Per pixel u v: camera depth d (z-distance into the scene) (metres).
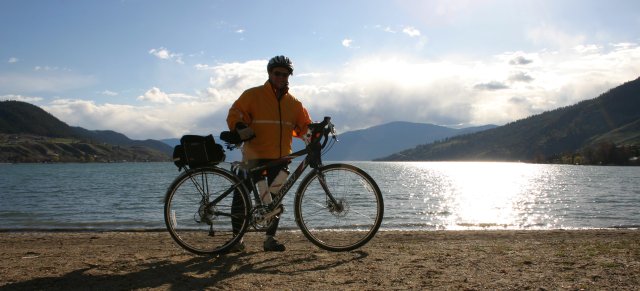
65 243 8.87
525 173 111.69
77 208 23.56
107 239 9.51
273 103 5.28
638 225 17.06
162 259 5.06
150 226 15.17
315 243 5.43
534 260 4.79
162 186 48.44
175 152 5.14
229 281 4.07
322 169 5.39
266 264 4.75
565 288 3.75
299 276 4.24
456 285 3.90
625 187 50.97
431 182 62.16
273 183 5.31
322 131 5.34
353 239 5.52
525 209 24.89
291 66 5.29
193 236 5.30
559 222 18.42
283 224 12.35
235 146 5.30
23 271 4.55
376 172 111.12
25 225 15.66
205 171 5.15
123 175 86.94
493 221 18.58
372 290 3.78
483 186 52.84
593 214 22.02
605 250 5.41
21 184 53.12
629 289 3.69
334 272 4.39
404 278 4.14
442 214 21.55
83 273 4.42
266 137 5.27
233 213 5.19
